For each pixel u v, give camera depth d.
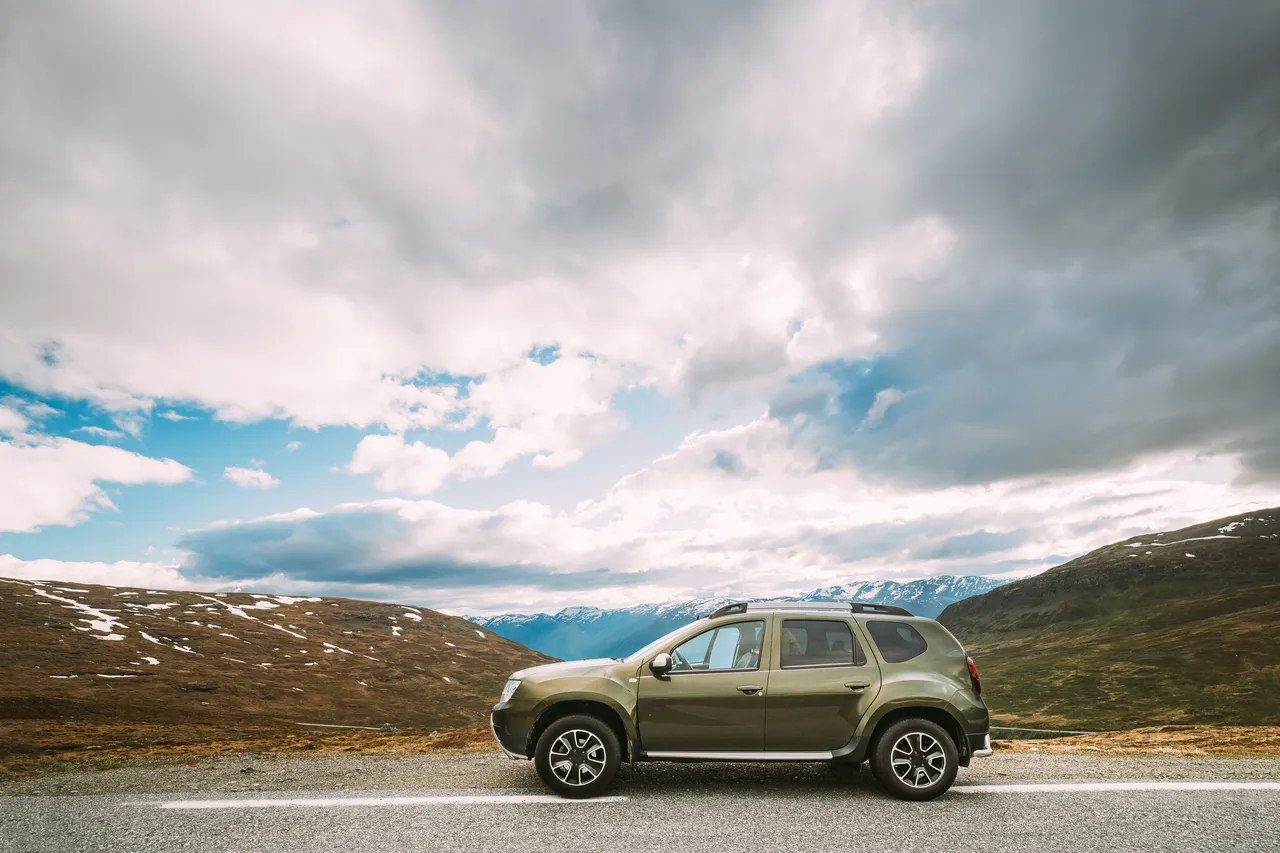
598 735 9.05
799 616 9.73
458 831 7.46
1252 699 116.06
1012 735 115.19
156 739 22.30
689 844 6.97
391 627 153.12
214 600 149.00
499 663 136.12
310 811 8.35
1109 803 8.59
